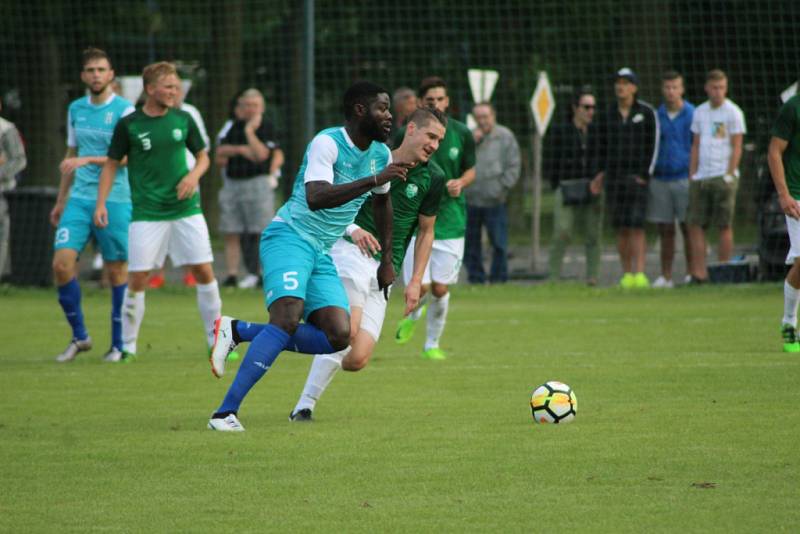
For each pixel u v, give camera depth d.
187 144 35.75
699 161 55.47
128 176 35.34
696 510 17.17
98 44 94.94
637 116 55.72
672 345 38.28
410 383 31.05
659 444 21.94
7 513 17.48
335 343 24.06
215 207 88.75
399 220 27.19
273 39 97.06
